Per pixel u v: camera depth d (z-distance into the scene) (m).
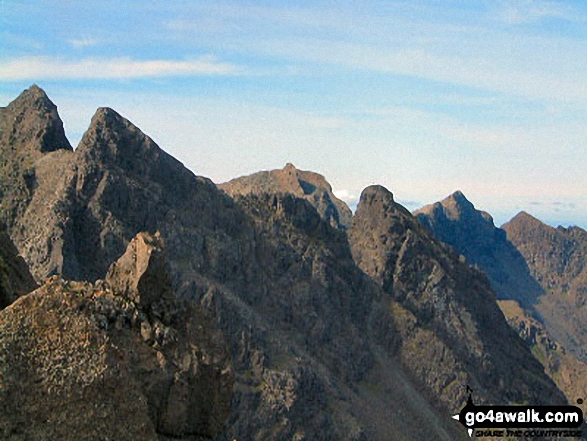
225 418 63.94
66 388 52.72
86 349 55.12
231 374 64.19
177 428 60.03
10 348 53.41
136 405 54.56
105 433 52.47
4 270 70.38
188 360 61.69
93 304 59.19
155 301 64.25
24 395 51.75
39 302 56.91
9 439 50.06
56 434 51.16
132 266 64.12
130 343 59.62
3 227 77.69
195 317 66.50
